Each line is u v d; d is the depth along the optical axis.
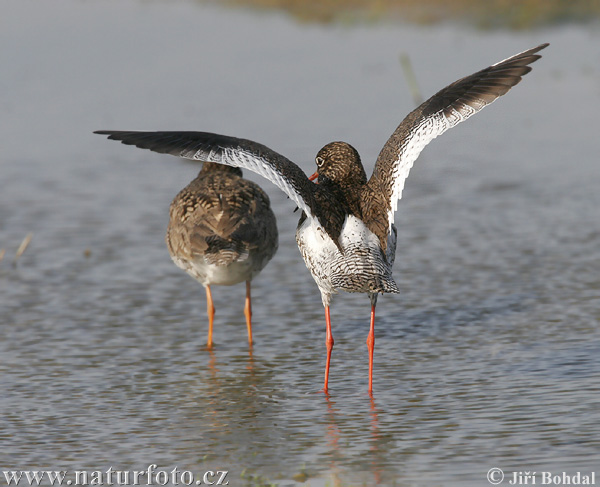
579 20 35.19
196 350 12.66
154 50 34.66
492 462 8.84
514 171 21.08
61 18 41.00
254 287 15.01
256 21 39.50
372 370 11.34
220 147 9.88
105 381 11.56
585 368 11.19
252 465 9.10
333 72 30.30
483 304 13.80
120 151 23.41
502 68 10.33
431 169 21.58
